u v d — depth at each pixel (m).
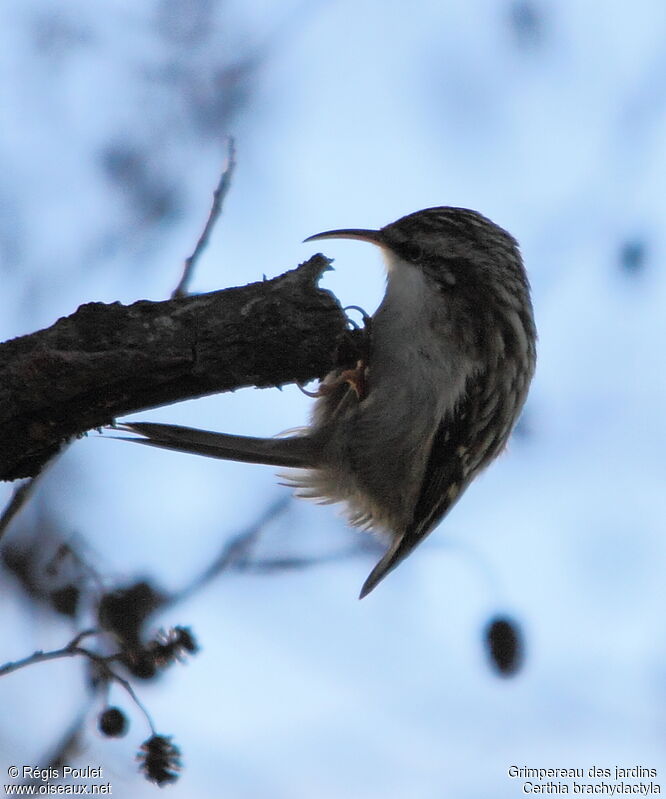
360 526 7.95
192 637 5.70
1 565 6.25
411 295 7.30
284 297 4.46
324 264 4.63
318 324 4.45
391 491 7.74
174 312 4.38
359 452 7.55
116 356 4.22
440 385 7.20
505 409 7.66
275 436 7.68
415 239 7.42
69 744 5.52
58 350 4.22
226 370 4.41
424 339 7.21
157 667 5.64
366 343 7.05
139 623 5.82
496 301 7.43
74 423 4.39
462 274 7.35
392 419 7.29
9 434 4.32
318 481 7.80
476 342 7.30
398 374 7.20
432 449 7.50
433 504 7.70
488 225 7.64
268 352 4.42
